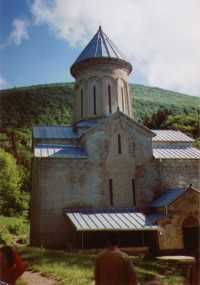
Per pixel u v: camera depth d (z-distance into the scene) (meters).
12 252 7.46
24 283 11.12
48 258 16.19
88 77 29.03
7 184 52.81
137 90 111.81
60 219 23.67
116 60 29.06
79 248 22.44
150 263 16.42
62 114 82.75
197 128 53.94
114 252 6.17
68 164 24.62
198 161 26.55
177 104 97.31
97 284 6.18
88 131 25.47
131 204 24.95
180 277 12.93
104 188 24.81
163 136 29.06
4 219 44.00
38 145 26.27
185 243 22.39
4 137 69.62
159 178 25.80
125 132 26.12
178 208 22.59
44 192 23.88
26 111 79.75
